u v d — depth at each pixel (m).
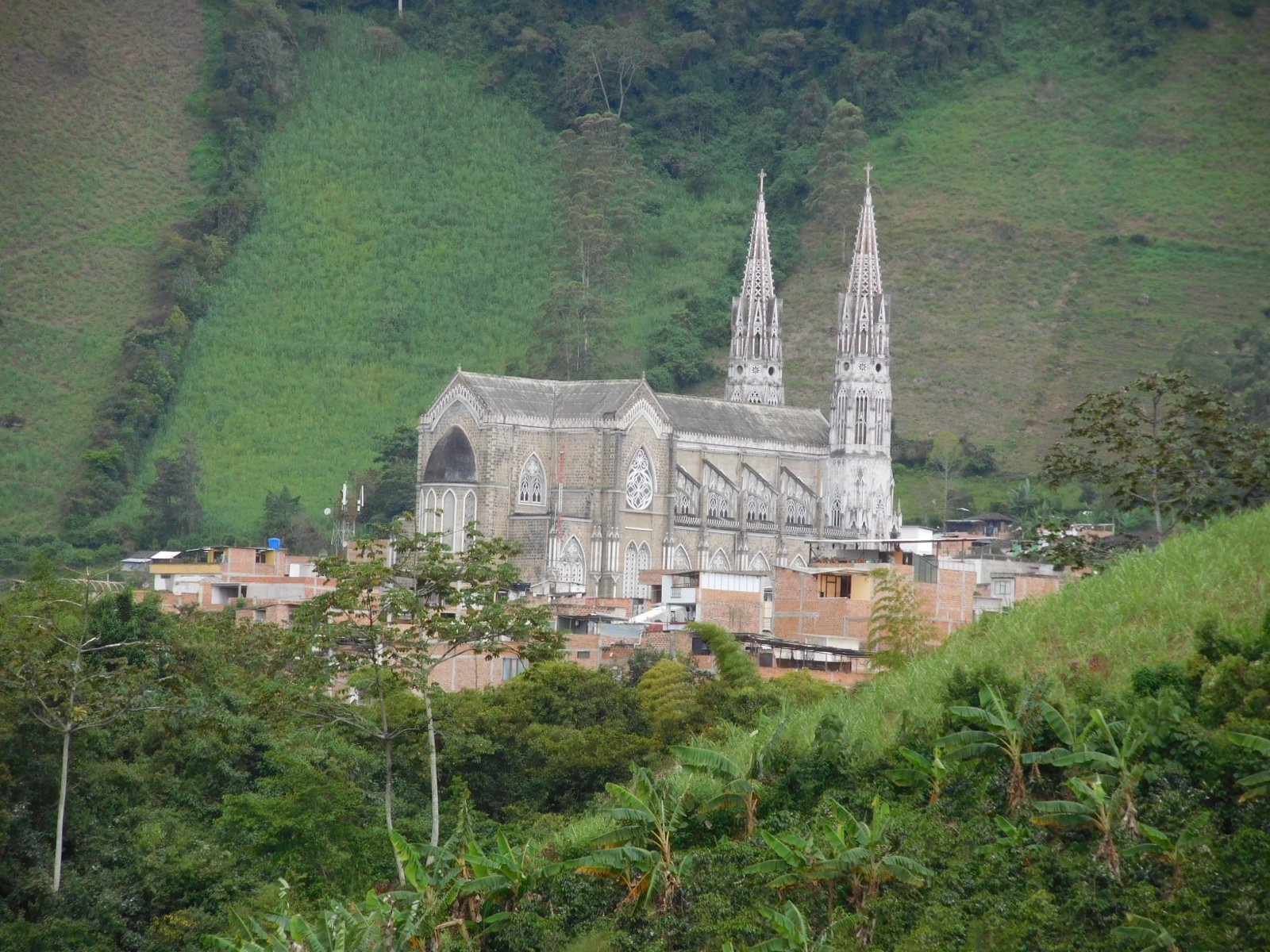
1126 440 107.88
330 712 97.81
